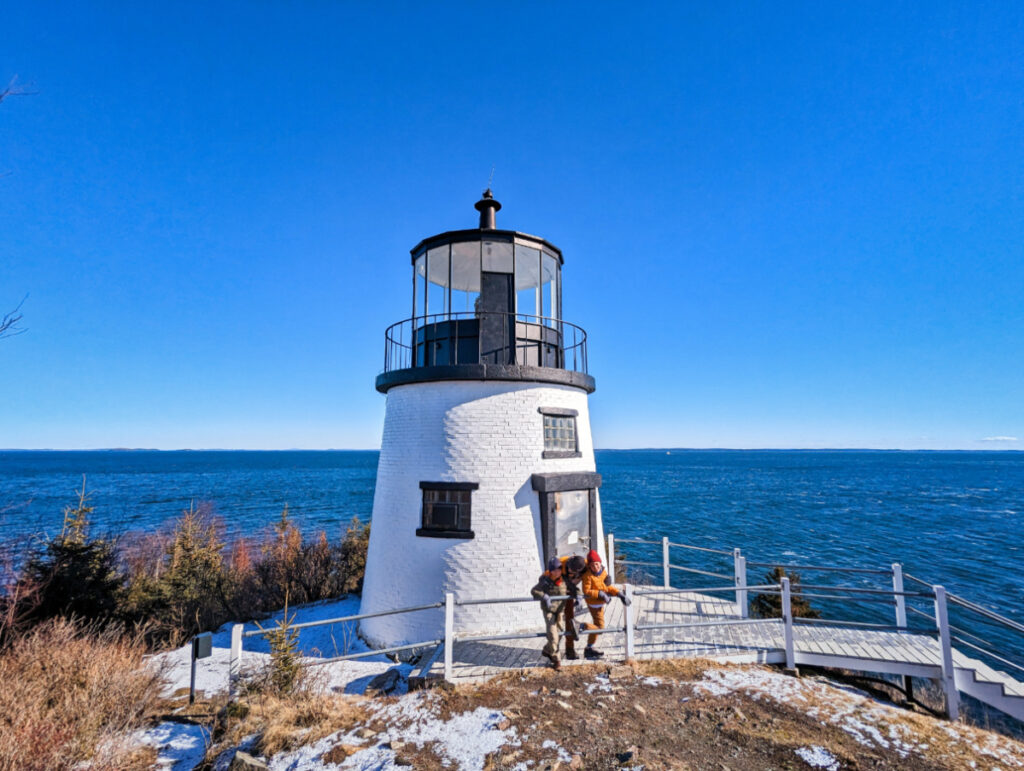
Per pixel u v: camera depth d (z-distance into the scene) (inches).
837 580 936.9
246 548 1229.7
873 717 230.7
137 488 3053.6
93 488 3009.4
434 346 411.5
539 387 402.0
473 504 371.2
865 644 315.0
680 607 397.7
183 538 1016.9
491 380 386.6
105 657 263.9
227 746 210.7
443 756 193.8
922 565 1069.8
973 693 278.8
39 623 321.7
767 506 2082.9
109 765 191.9
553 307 454.9
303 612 490.9
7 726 195.0
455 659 306.8
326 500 2509.8
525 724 217.6
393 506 394.9
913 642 319.0
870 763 192.1
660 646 315.3
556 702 238.7
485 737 207.2
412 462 390.0
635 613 382.3
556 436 407.8
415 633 362.6
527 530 374.3
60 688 232.7
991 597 851.4
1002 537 1400.1
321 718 226.5
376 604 389.7
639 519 1702.8
